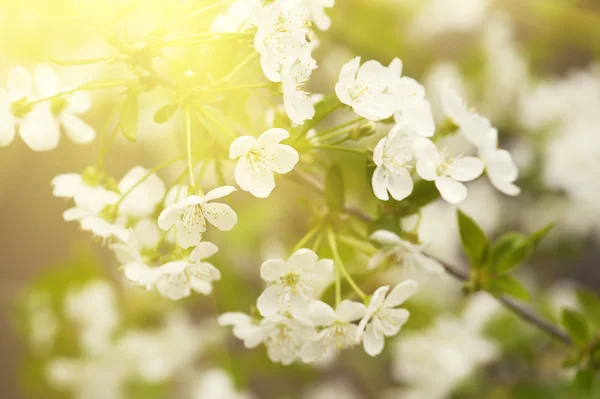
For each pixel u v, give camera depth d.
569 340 0.84
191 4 0.80
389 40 1.19
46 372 1.16
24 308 1.17
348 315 0.73
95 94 1.14
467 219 0.79
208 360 1.17
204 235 0.87
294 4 0.74
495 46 1.25
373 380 1.28
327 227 0.76
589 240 1.27
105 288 1.15
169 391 1.18
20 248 1.52
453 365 1.06
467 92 1.25
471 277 0.80
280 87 0.73
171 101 0.74
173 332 1.15
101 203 0.76
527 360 1.10
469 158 0.76
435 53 1.24
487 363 1.09
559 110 1.21
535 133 1.22
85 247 1.18
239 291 1.07
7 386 1.43
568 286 1.28
